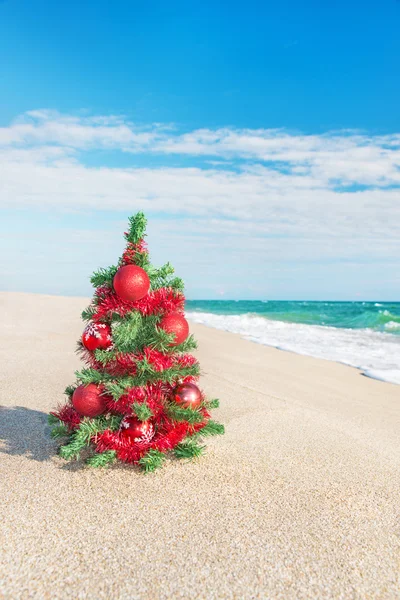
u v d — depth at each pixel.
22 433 3.40
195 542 2.11
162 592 1.78
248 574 1.91
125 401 2.81
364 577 1.93
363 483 2.84
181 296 2.97
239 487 2.70
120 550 2.02
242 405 4.56
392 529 2.31
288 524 2.30
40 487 2.58
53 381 4.96
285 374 6.45
